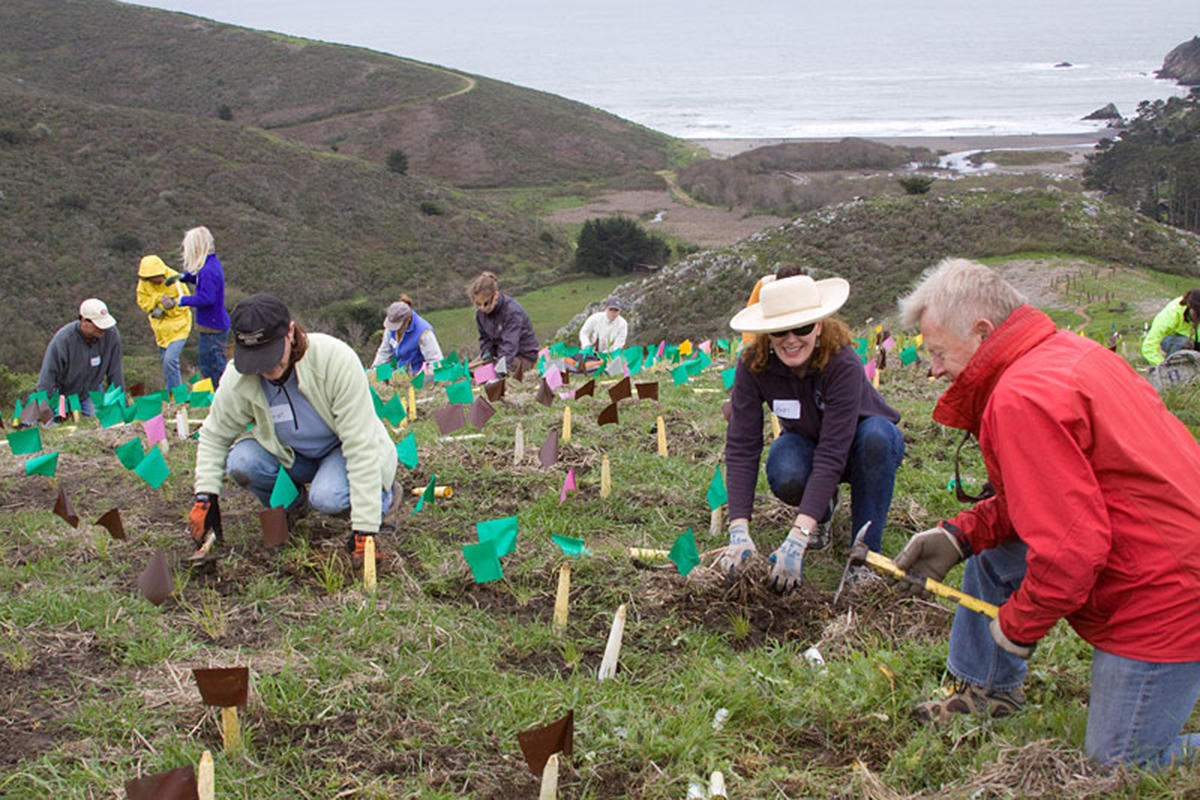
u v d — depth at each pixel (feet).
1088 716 10.35
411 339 33.60
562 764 10.94
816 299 14.25
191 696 11.85
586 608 14.62
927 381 31.68
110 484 19.79
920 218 195.11
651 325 182.70
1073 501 9.02
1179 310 30.78
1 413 38.58
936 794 10.18
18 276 195.11
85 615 13.58
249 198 266.16
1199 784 9.38
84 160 248.93
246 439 16.39
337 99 508.12
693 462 21.33
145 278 33.91
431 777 10.63
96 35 554.87
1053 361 9.43
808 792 10.52
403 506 18.25
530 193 421.18
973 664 11.66
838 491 18.01
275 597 14.43
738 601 14.73
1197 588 9.25
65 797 10.08
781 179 452.76
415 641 13.23
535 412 25.96
